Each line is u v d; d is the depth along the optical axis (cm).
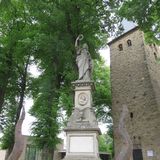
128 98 2538
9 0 1423
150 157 2122
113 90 2714
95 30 1952
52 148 1627
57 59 2002
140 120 2338
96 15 1898
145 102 2383
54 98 1823
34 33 2002
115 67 2847
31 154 2603
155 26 1616
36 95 2197
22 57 2127
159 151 2094
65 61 1967
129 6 1534
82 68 1101
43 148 1633
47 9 1841
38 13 1858
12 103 2244
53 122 1655
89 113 973
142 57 2631
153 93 2361
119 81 2714
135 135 2306
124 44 2908
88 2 1881
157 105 2292
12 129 1978
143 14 1473
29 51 2058
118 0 1828
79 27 1916
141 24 1531
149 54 2705
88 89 1028
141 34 2750
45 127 1622
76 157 877
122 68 2770
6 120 2183
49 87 1864
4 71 2105
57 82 2027
